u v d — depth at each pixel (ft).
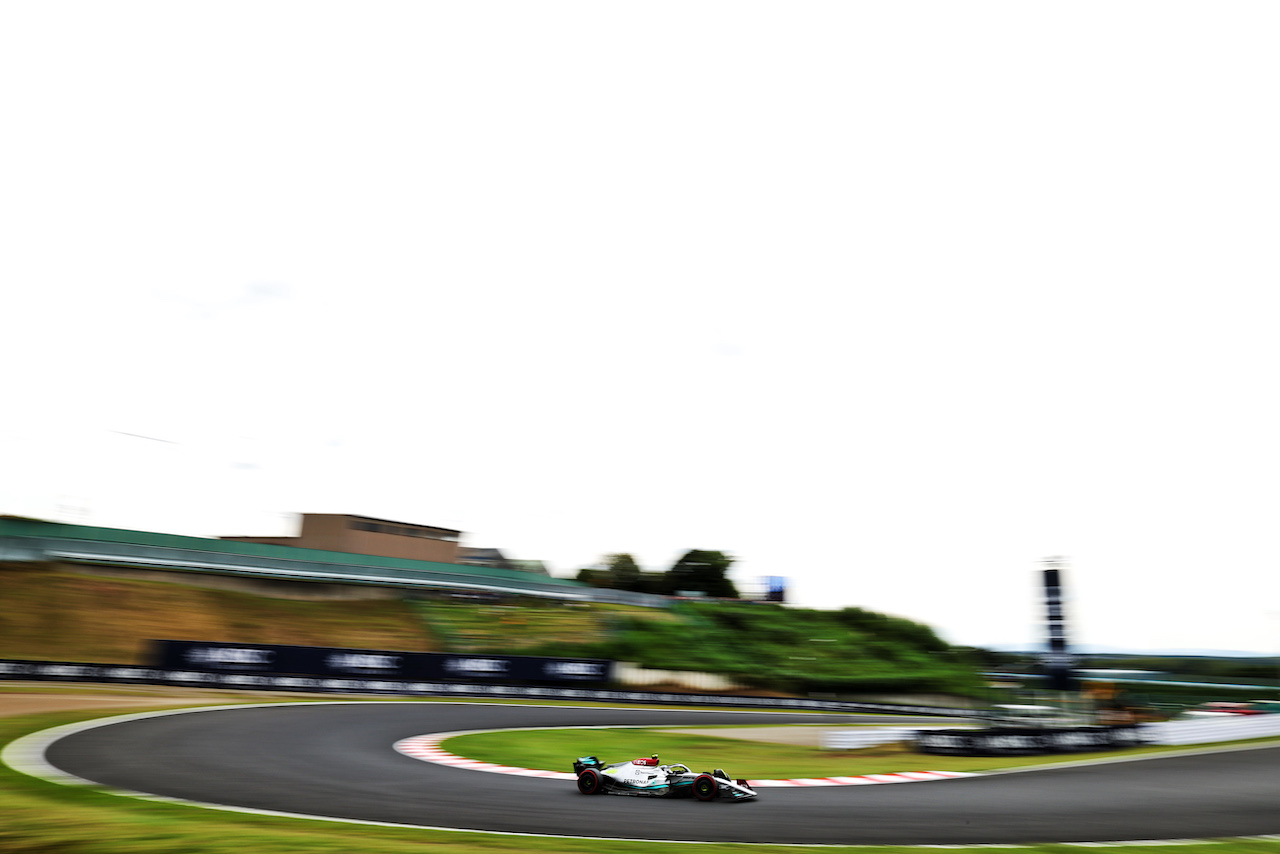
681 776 49.24
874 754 81.25
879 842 36.88
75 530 162.40
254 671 130.31
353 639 167.43
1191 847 37.58
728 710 153.48
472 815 40.55
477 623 189.98
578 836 36.06
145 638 143.64
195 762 55.98
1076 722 95.40
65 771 50.01
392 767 57.67
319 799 43.73
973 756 80.89
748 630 218.38
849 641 224.12
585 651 182.91
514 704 133.59
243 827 34.91
